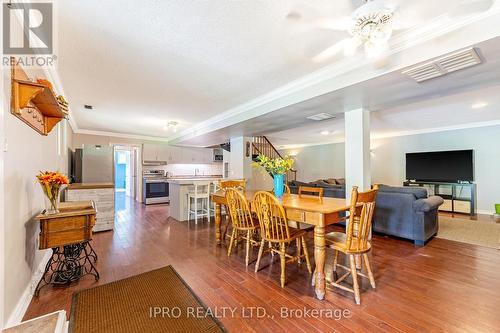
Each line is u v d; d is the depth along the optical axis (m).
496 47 1.74
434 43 1.90
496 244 3.36
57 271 2.20
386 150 7.38
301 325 1.62
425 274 2.39
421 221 3.31
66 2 1.59
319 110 3.50
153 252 3.02
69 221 2.09
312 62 2.52
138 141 7.45
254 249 3.12
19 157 1.72
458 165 5.83
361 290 2.08
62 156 4.02
